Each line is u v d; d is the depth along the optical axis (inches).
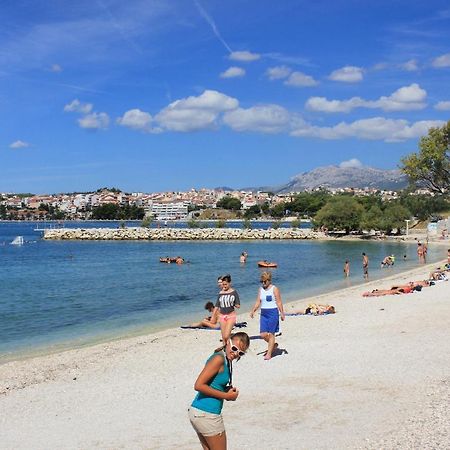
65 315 1193.4
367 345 700.0
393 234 4835.1
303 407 460.4
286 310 1075.9
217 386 296.7
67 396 525.7
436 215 5669.3
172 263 2741.1
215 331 895.1
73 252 3718.0
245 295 1512.1
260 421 428.5
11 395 535.8
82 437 409.1
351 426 406.9
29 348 854.5
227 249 3890.3
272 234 5157.5
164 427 424.8
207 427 293.9
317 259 2898.6
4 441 406.3
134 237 5364.2
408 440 360.5
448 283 1412.4
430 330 784.3
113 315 1186.0
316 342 734.5
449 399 450.0
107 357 707.4
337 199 5113.2
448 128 2768.2
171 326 1029.8
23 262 2888.8
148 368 631.8
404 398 470.9
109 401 503.5
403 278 1708.9
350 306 1088.2
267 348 701.3
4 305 1350.9
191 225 6048.2
